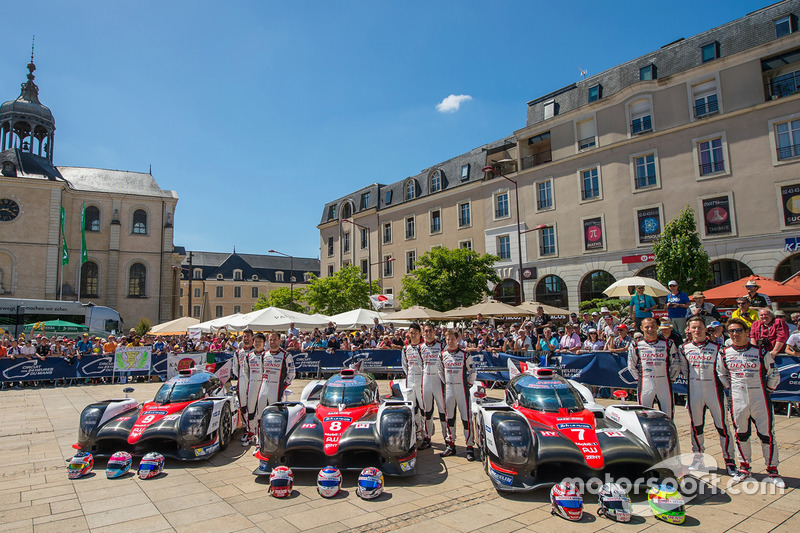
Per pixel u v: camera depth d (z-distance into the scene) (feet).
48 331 82.23
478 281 91.30
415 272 95.45
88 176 161.38
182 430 23.50
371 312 70.85
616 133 88.53
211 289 261.03
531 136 102.47
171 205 162.81
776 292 39.78
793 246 69.10
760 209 72.54
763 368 19.54
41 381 57.36
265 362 26.94
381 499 18.31
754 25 76.13
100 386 57.72
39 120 154.71
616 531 15.08
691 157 79.56
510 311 55.72
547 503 17.61
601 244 89.25
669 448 18.01
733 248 74.54
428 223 126.41
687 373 21.54
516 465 18.08
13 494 19.39
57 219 140.87
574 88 97.81
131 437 23.07
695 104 80.48
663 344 22.35
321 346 65.41
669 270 65.41
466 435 24.11
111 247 151.43
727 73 76.79
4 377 54.49
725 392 21.17
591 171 92.12
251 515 16.92
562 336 50.65
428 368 25.53
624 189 86.79
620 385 38.29
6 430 32.53
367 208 145.38
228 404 27.20
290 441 20.57
